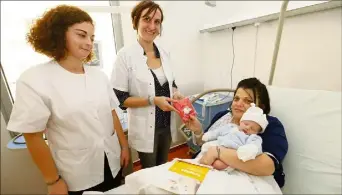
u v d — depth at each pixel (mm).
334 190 780
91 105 887
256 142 764
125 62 1181
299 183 864
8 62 1520
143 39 1212
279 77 1677
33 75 779
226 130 911
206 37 2361
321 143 872
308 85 1479
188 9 2205
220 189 658
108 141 982
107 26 1883
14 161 1650
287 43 1569
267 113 994
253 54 1865
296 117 990
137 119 1233
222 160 768
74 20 780
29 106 732
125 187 803
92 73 971
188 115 1103
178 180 703
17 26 1484
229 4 2092
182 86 2379
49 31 780
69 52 844
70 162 855
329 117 906
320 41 1355
